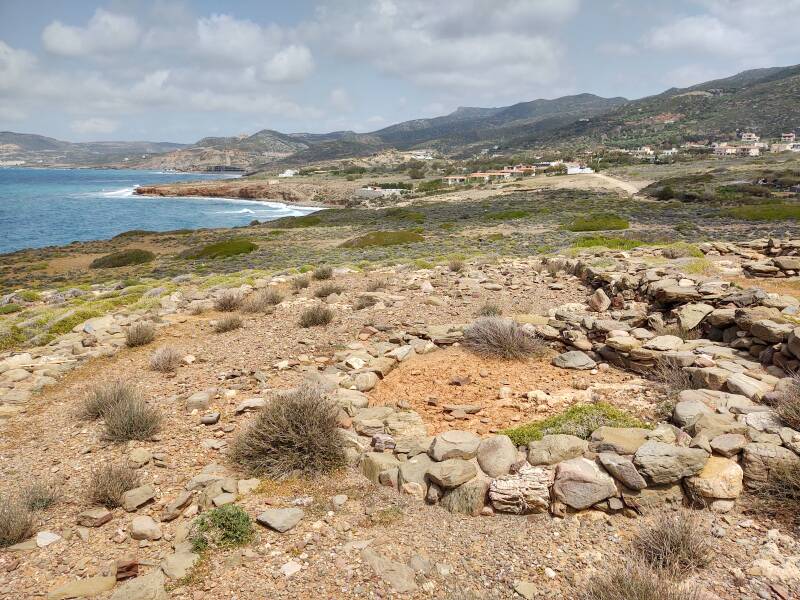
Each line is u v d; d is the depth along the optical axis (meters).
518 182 138.38
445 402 6.94
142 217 106.94
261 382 8.04
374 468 5.17
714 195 71.75
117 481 5.05
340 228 68.06
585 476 4.34
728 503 4.14
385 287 15.19
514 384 7.43
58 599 3.65
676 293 9.97
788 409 4.89
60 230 83.94
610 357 8.02
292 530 4.35
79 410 7.29
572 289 13.91
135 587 3.62
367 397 7.15
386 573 3.76
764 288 11.98
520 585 3.57
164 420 6.81
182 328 12.23
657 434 4.90
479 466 4.90
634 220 50.25
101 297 19.97
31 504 4.87
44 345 12.20
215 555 4.04
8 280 37.47
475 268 18.36
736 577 3.49
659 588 3.30
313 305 13.70
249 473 5.33
